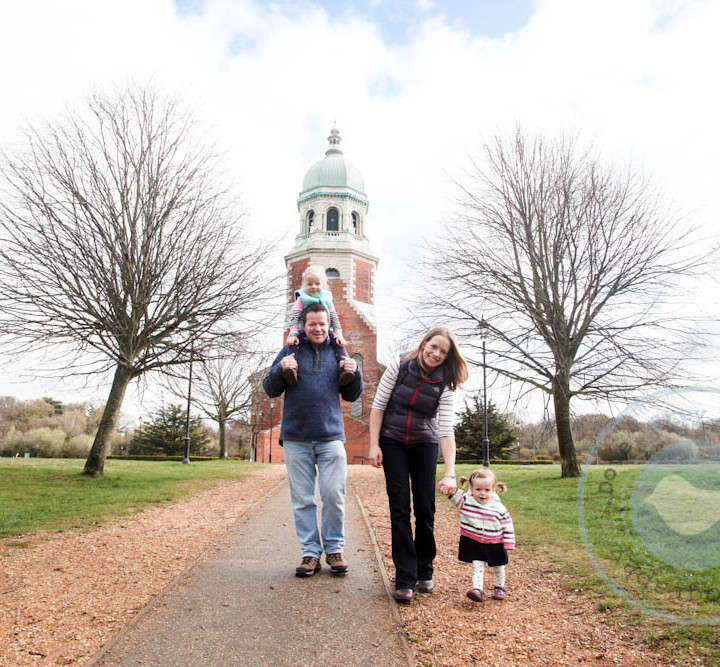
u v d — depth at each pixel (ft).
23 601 13.94
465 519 14.94
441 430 15.17
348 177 133.59
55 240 44.11
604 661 10.69
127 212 46.09
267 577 15.87
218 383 113.50
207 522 25.73
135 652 11.04
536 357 49.93
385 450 14.88
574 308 49.11
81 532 22.97
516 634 12.10
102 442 46.16
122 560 18.12
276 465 79.82
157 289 47.57
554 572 16.90
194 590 14.69
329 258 127.44
